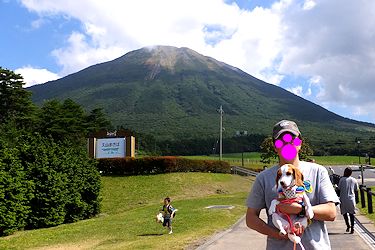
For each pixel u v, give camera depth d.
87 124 76.94
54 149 20.78
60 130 64.81
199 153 128.50
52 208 18.94
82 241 12.54
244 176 44.94
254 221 3.48
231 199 25.67
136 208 25.56
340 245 9.48
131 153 39.31
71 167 21.08
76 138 66.88
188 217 15.98
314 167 3.46
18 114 62.38
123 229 14.39
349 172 11.18
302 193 3.21
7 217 16.25
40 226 18.75
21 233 16.64
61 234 14.55
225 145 129.62
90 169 23.12
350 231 11.15
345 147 135.00
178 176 35.78
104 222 17.58
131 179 35.19
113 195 30.55
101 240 12.39
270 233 3.36
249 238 11.04
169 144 130.25
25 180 17.98
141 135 121.12
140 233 13.12
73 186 20.81
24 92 62.25
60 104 73.50
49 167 19.50
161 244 10.49
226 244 10.23
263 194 3.52
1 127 49.69
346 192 11.07
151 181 34.22
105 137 39.81
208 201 24.64
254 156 111.50
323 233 3.35
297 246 3.24
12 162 17.39
